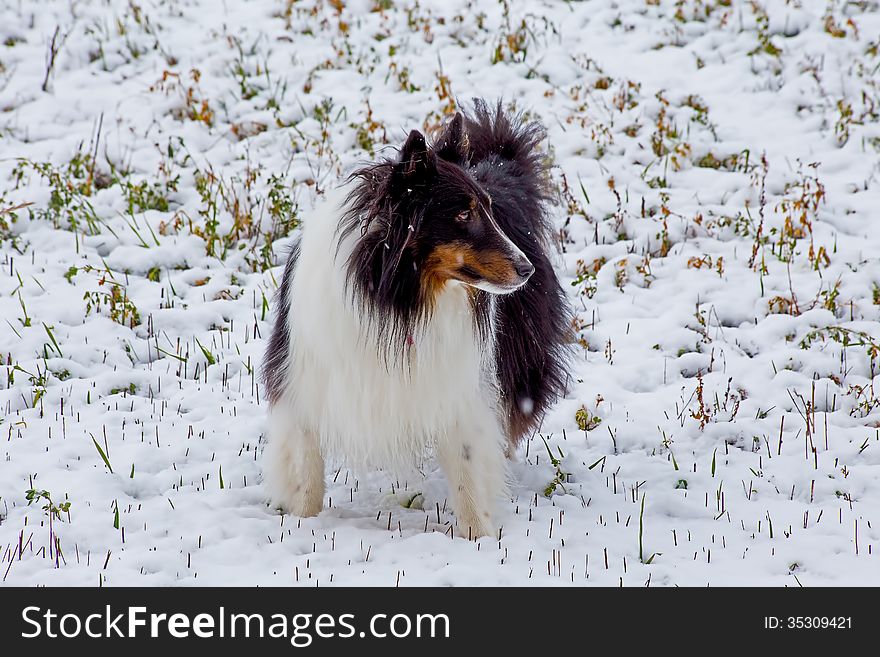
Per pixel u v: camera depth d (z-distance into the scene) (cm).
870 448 1072
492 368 920
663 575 823
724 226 1586
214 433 1091
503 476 927
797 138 1870
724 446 1098
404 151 779
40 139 1870
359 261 809
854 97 1994
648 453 1097
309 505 938
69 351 1235
